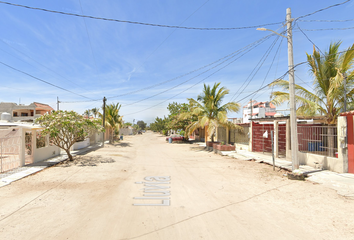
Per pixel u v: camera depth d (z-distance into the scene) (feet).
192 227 14.35
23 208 17.85
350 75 34.71
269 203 19.02
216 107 64.59
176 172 32.71
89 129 44.73
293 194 21.45
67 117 38.78
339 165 28.58
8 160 36.45
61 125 38.06
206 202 19.33
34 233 13.57
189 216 16.17
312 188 23.27
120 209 17.63
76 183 26.09
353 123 27.27
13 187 24.27
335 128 32.94
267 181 26.78
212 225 14.66
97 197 20.75
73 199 20.16
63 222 15.16
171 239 12.76
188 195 21.38
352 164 27.55
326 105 37.73
